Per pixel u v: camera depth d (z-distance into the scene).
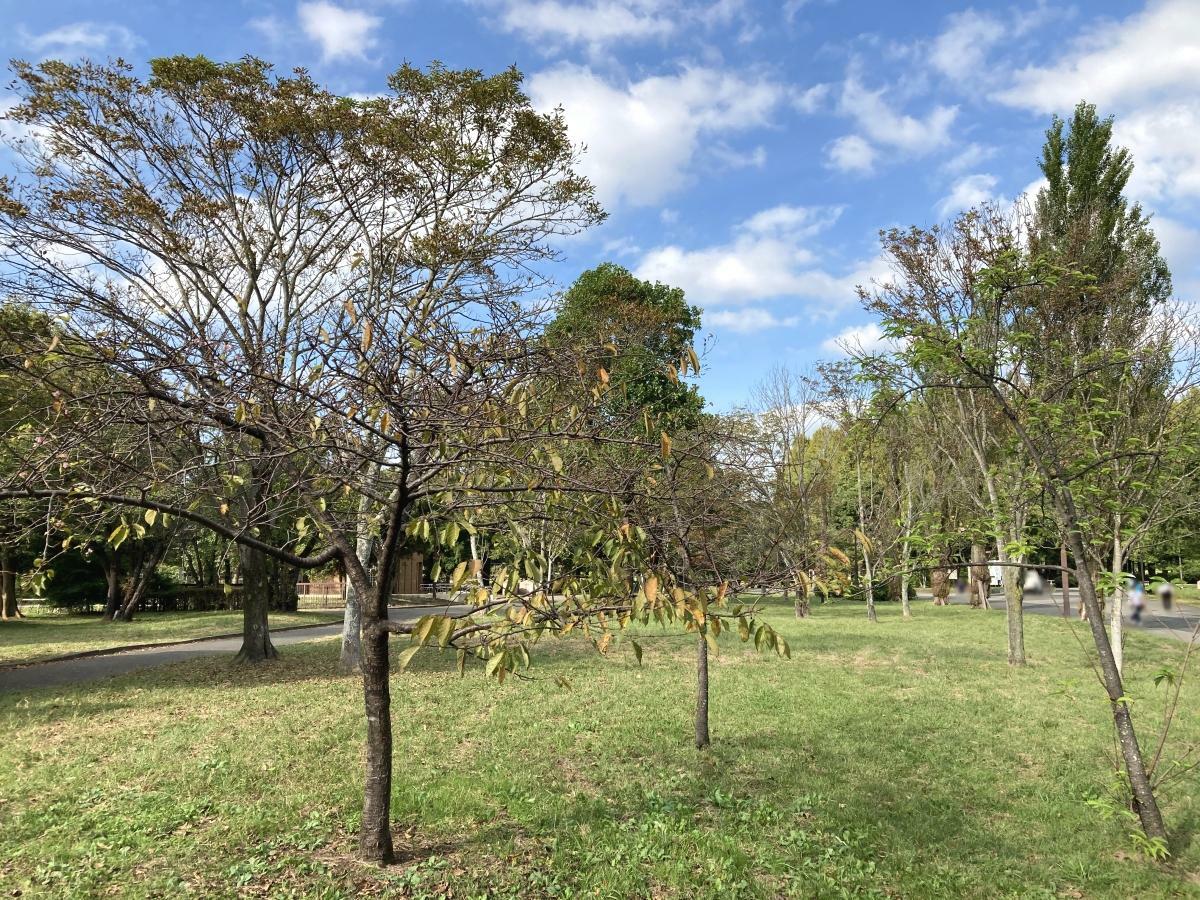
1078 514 5.55
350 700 9.02
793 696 9.21
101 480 3.75
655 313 10.59
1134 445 5.31
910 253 9.37
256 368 3.52
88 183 9.08
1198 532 7.46
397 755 6.46
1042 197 11.19
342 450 3.66
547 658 12.80
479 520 3.96
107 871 4.09
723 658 12.78
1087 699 9.12
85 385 3.73
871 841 4.85
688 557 3.68
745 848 4.63
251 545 4.08
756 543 4.68
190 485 4.05
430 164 10.48
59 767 6.12
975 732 7.46
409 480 4.05
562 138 11.07
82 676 11.70
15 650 15.21
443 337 3.54
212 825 4.77
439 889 3.96
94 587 25.97
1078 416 5.17
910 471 18.98
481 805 5.18
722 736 7.26
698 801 5.50
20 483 3.57
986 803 5.53
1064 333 8.00
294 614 25.80
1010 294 5.54
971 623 19.31
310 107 9.70
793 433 18.78
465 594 3.56
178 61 9.05
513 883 4.05
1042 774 6.20
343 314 3.59
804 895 4.06
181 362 3.44
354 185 10.25
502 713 8.14
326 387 3.42
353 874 4.07
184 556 30.33
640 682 10.27
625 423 3.85
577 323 7.91
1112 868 4.51
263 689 9.99
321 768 6.05
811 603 26.62
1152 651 13.81
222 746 6.77
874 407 5.61
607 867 4.27
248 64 9.48
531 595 3.37
